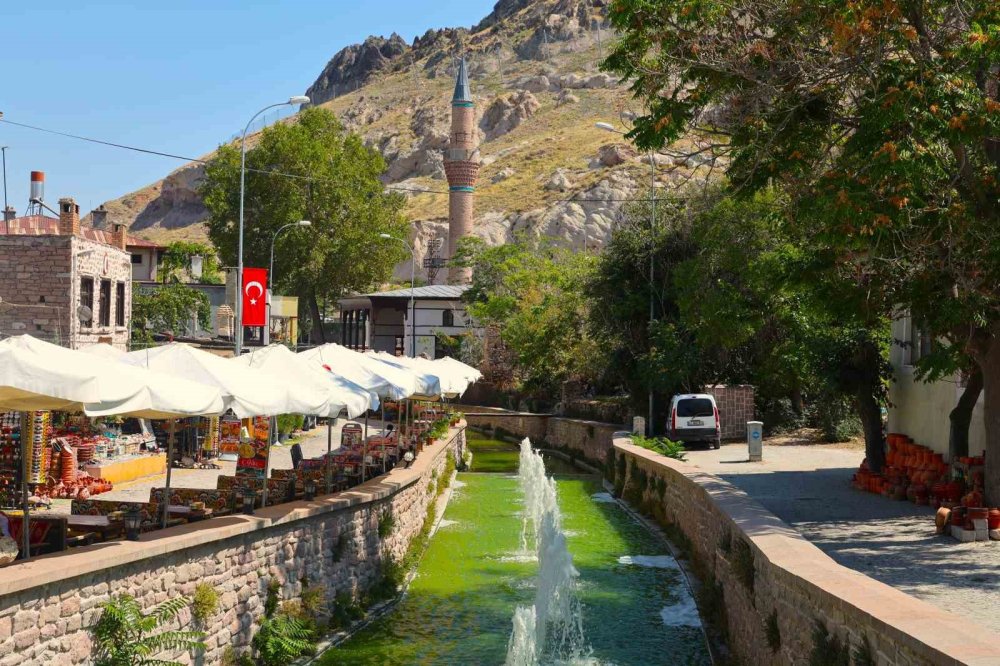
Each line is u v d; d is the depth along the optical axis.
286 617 14.73
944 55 15.70
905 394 25.55
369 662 14.59
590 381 52.72
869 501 21.33
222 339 48.28
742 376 39.94
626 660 14.80
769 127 17.28
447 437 35.78
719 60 16.83
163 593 11.91
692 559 20.78
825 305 18.64
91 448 22.86
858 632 8.81
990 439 17.20
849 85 16.62
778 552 12.19
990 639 7.45
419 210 168.00
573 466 44.12
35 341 10.82
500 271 78.69
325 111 85.50
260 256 77.31
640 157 140.75
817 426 38.94
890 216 14.81
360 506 17.97
